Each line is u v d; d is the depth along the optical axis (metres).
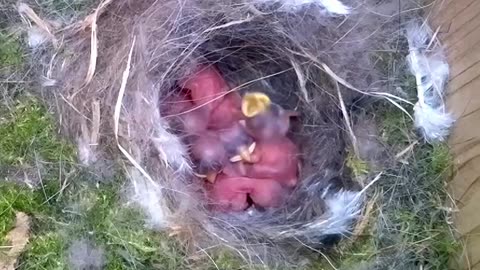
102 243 0.22
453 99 0.22
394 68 0.24
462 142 0.22
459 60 0.22
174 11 0.24
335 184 0.24
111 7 0.25
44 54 0.25
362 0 0.24
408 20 0.24
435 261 0.22
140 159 0.23
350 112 0.24
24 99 0.24
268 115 0.26
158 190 0.23
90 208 0.23
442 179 0.23
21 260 0.22
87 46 0.24
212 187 0.25
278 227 0.24
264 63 0.26
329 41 0.24
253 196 0.25
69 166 0.23
